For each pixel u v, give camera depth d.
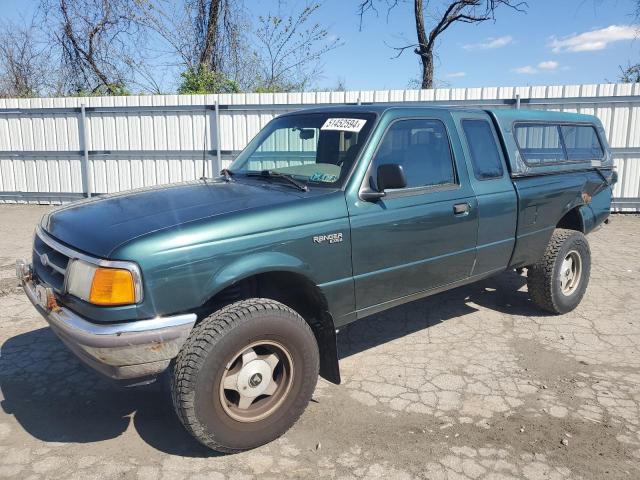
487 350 4.68
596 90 11.12
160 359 2.81
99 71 19.20
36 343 4.77
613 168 6.15
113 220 3.15
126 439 3.34
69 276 2.97
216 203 3.32
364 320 5.41
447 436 3.37
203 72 17.48
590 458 3.15
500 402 3.79
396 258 3.81
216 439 3.00
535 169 4.90
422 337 4.97
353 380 4.12
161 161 12.68
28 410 3.69
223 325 2.93
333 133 3.94
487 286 6.46
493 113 4.72
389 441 3.32
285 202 3.32
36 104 12.76
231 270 3.01
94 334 2.72
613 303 5.89
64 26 18.62
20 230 9.95
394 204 3.76
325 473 3.01
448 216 4.09
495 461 3.12
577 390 3.96
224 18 18.86
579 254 5.44
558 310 5.40
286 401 3.25
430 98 11.64
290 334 3.17
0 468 3.04
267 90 18.31
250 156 4.46
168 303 2.83
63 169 13.02
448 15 17.95
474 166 4.40
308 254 3.32
